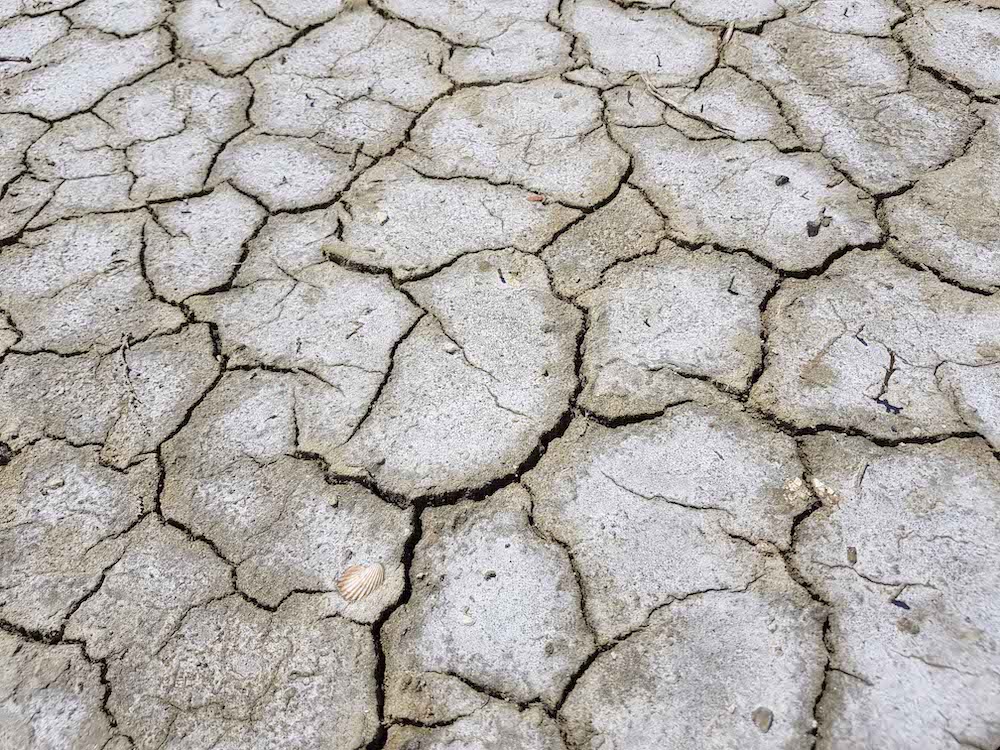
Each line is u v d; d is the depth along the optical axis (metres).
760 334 2.07
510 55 2.82
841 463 1.84
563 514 1.80
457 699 1.58
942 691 1.54
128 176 2.52
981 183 2.35
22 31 3.02
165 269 2.28
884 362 1.99
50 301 2.23
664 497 1.81
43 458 1.93
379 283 2.23
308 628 1.66
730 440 1.89
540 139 2.56
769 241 2.25
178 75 2.82
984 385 1.94
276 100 2.72
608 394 1.97
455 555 1.75
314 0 3.07
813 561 1.71
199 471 1.89
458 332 2.11
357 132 2.61
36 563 1.77
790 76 2.69
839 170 2.41
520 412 1.96
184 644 1.65
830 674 1.57
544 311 2.15
